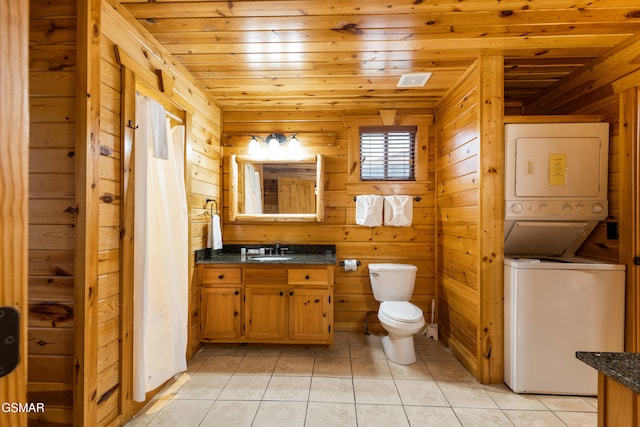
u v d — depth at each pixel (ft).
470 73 7.61
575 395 6.41
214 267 8.65
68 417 4.63
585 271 6.36
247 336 8.64
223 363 7.96
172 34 6.19
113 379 5.27
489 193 6.91
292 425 5.59
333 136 10.36
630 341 6.17
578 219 6.82
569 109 7.93
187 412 5.95
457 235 8.34
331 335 8.55
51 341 4.65
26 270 1.56
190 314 8.11
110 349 5.20
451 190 8.77
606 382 2.72
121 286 5.39
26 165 1.57
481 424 5.61
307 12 5.53
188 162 7.78
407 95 9.26
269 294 8.61
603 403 2.75
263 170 10.51
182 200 7.24
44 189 4.61
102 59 4.96
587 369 6.36
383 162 10.41
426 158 10.17
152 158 6.18
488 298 6.92
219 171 10.20
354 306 10.26
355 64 7.40
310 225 10.39
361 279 10.25
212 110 9.59
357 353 8.55
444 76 7.99
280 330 8.58
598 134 6.69
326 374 7.39
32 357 4.66
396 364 7.90
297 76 8.08
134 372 5.66
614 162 6.66
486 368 6.93
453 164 8.63
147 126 5.84
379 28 6.03
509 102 9.67
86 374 4.59
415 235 10.19
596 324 6.33
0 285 1.46
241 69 7.71
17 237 1.52
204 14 5.57
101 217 4.97
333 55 7.00
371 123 10.25
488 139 6.92
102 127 4.97
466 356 7.72
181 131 7.54
